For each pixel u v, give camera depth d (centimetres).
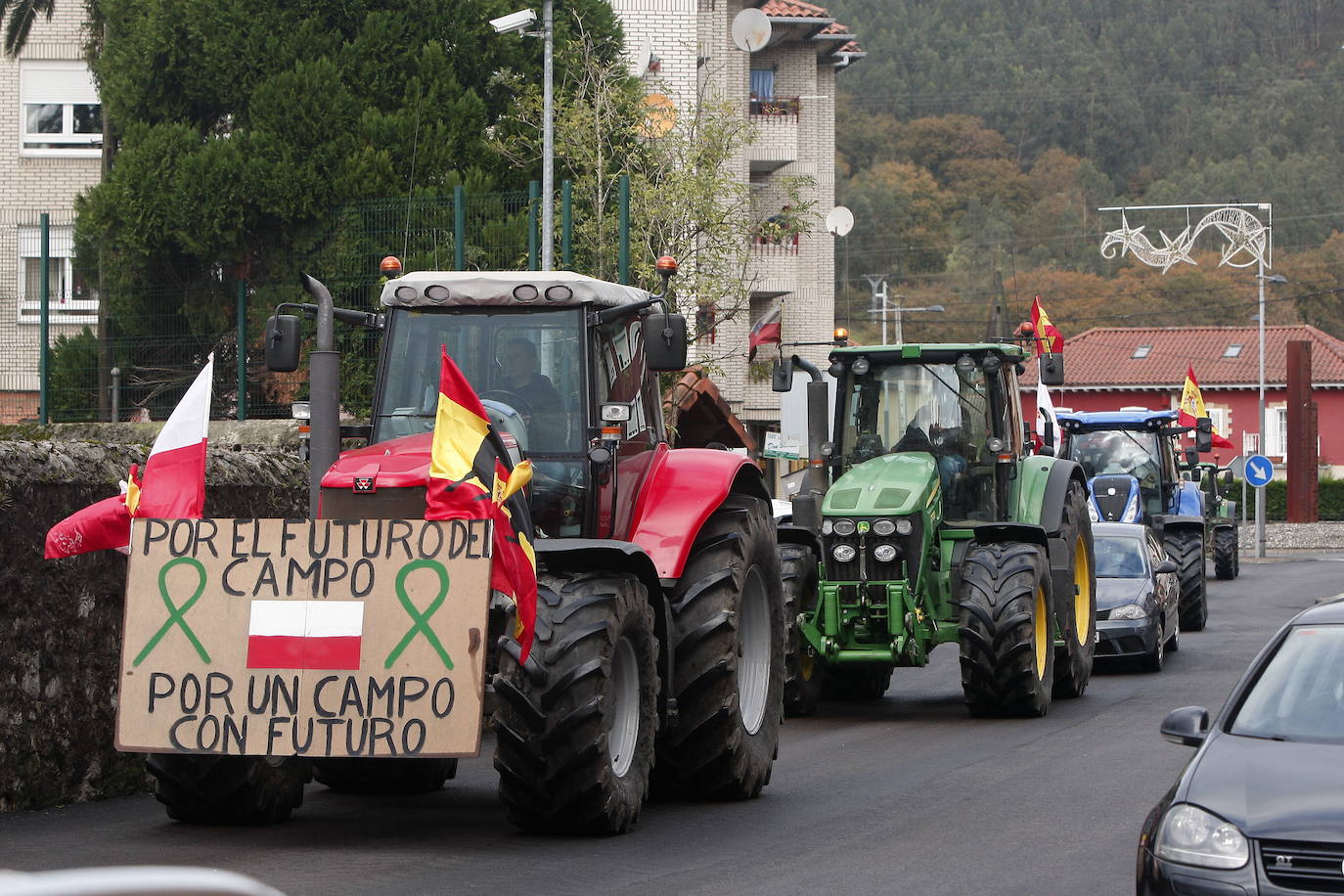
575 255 3188
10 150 4469
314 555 1074
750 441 3600
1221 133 15525
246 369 2455
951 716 1942
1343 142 15325
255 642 1069
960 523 1986
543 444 1220
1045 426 3284
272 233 3228
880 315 12438
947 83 16188
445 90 3397
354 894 944
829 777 1455
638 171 3450
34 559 1268
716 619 1255
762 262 5541
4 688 1233
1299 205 14162
